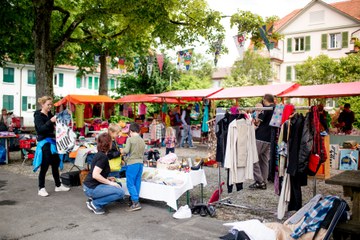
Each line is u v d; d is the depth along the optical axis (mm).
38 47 11102
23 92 35000
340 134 11914
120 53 18438
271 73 32125
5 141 10602
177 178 5871
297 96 11719
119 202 6234
